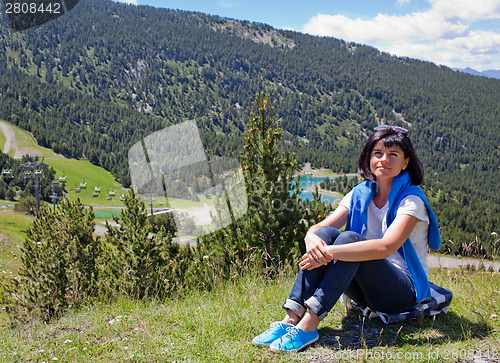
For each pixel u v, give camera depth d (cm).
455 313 309
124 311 385
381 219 271
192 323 308
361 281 264
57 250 815
